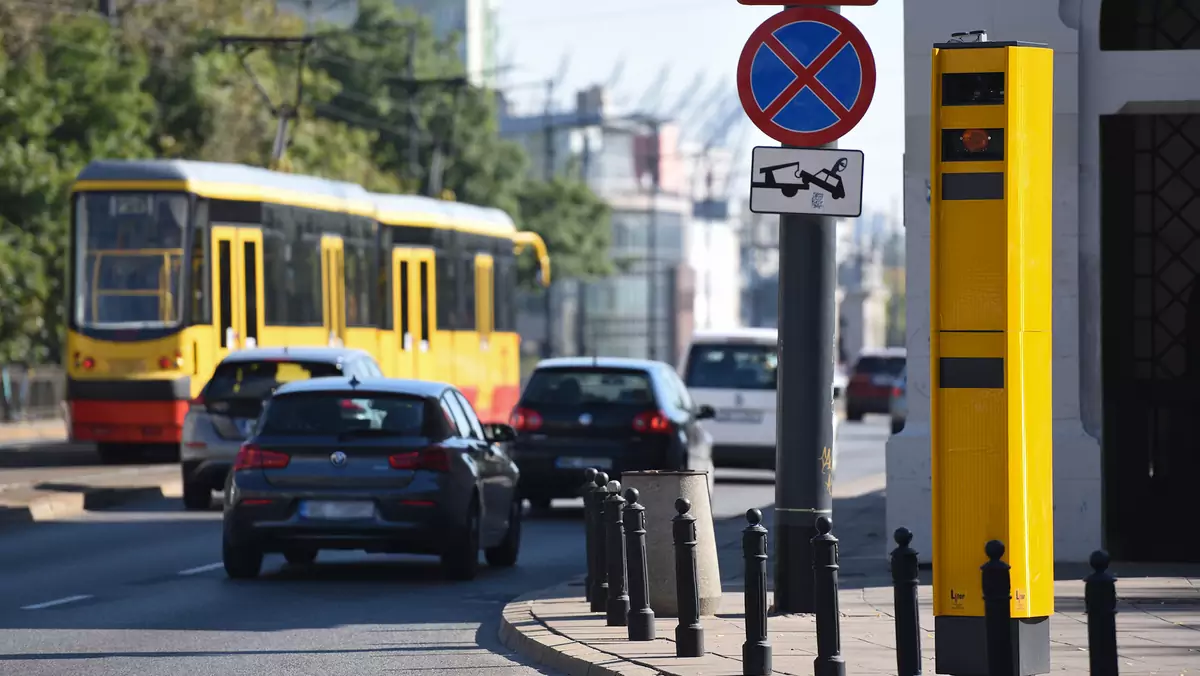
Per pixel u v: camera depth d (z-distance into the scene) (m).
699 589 34.53
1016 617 24.66
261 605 38.88
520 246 106.25
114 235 78.12
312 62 185.88
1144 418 42.59
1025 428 24.77
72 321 77.81
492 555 47.75
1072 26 42.31
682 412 61.84
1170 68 42.03
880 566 42.53
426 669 30.23
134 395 77.19
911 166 42.72
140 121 129.50
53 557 47.69
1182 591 36.78
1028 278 24.88
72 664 30.55
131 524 56.59
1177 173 42.59
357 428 43.31
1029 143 24.89
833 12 31.62
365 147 172.75
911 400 42.84
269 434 43.50
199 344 77.94
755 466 77.06
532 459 59.88
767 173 31.97
